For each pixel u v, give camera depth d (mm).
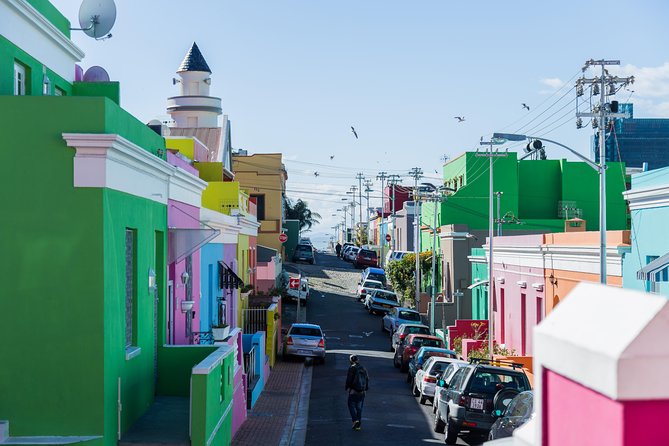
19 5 13555
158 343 15484
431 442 20031
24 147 11180
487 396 19141
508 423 16031
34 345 11148
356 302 62219
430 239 65375
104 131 11266
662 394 2980
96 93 16797
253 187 66000
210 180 30625
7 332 11133
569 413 3443
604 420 3158
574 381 3395
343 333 47125
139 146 12547
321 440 20125
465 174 61844
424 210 69125
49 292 11125
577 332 3408
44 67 15109
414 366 29359
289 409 24328
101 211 11156
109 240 11453
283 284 58594
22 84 14250
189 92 46375
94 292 11141
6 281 11133
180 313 17906
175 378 15422
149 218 14383
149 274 14312
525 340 34719
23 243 11141
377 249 100500
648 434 3008
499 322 39250
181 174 16984
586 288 3721
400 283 62812
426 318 53531
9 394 11125
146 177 13969
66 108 11227
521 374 19438
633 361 2986
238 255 32250
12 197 11164
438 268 59844
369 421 22797
